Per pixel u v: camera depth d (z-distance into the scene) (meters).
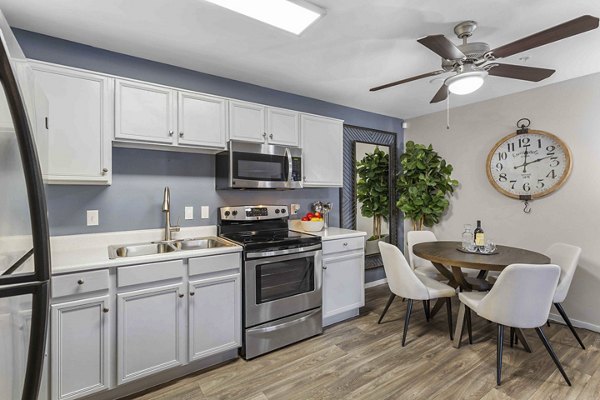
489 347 2.45
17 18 1.86
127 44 2.20
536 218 3.12
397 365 2.21
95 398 1.79
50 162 1.86
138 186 2.44
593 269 2.74
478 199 3.60
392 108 3.86
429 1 1.72
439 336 2.64
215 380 2.05
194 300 2.08
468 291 2.65
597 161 2.71
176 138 2.31
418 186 3.90
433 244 2.98
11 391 0.79
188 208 2.67
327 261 2.81
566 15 1.85
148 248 2.38
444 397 1.85
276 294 2.45
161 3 1.73
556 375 2.06
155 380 1.99
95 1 1.70
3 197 0.75
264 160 2.71
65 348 1.66
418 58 2.44
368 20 1.90
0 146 0.72
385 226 4.18
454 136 3.83
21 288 0.66
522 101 3.21
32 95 1.18
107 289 1.78
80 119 1.96
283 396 1.89
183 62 2.50
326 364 2.23
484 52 1.88
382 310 3.27
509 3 1.74
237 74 2.74
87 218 2.24
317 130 3.14
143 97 2.18
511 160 3.28
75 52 2.17
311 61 2.49
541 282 1.90
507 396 1.86
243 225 2.87
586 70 2.67
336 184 3.29
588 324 2.76
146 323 1.91
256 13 1.78
